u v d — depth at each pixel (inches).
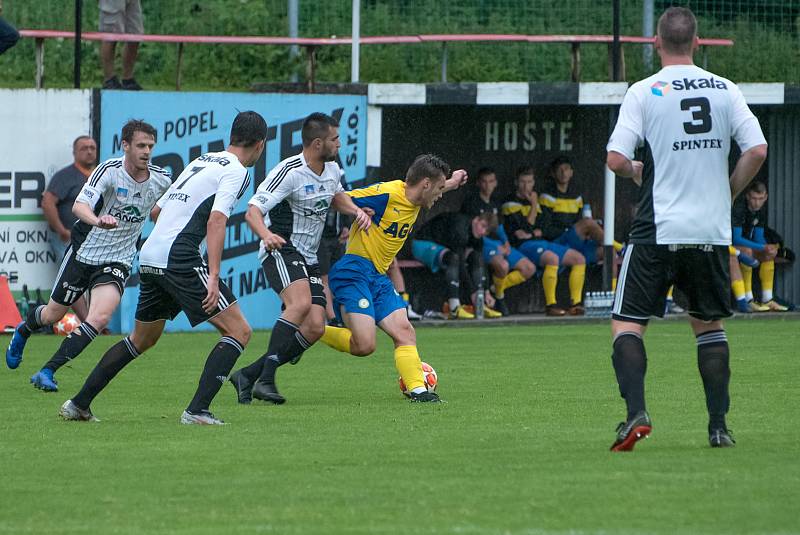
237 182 935.7
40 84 1835.6
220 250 924.6
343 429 919.7
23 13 2154.3
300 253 1130.0
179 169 1834.4
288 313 1101.1
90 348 1587.1
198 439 871.1
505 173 2174.0
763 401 1069.1
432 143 2143.2
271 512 630.5
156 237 936.9
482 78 2285.9
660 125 788.6
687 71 799.1
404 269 2090.3
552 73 2319.1
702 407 1033.5
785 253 2183.8
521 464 754.2
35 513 633.6
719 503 636.7
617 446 786.2
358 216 1095.6
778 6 2310.5
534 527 587.8
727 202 795.4
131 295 1813.5
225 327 943.7
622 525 590.6
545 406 1051.9
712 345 820.0
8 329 1744.6
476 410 1029.2
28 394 1151.0
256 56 2209.6
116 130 1802.4
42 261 1779.0
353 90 1939.0
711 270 793.6
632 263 796.6
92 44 2174.0
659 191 789.9
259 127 960.3
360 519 611.2
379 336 1791.3
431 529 587.5
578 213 2113.7
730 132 794.2
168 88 2127.2
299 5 2303.2
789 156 2242.9
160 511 635.5
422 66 2288.4
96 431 911.7
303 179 1109.1
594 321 2025.1
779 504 634.2
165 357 1475.1
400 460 776.9
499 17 2359.7
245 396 1090.7
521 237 2058.3
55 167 1781.5
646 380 1234.6
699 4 2294.5
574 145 2193.7
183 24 2222.0
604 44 2316.7
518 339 1716.3
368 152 1940.2
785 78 2277.3
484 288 2037.4
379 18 2325.3
